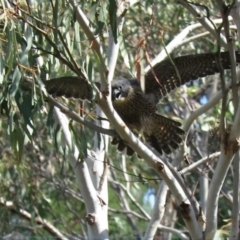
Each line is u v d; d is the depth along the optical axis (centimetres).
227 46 1038
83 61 998
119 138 1059
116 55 1198
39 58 1159
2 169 1499
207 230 1102
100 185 1209
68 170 1820
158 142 1298
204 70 1227
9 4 1045
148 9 1652
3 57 980
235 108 1062
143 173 1864
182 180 1145
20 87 995
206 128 1514
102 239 1174
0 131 1230
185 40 1401
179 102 1775
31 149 1698
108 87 980
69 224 2027
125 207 1877
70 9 1000
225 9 1013
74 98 1177
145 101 1270
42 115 1205
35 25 1016
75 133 1084
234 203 1125
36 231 1814
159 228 1509
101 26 992
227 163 1084
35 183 1711
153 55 1708
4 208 1723
